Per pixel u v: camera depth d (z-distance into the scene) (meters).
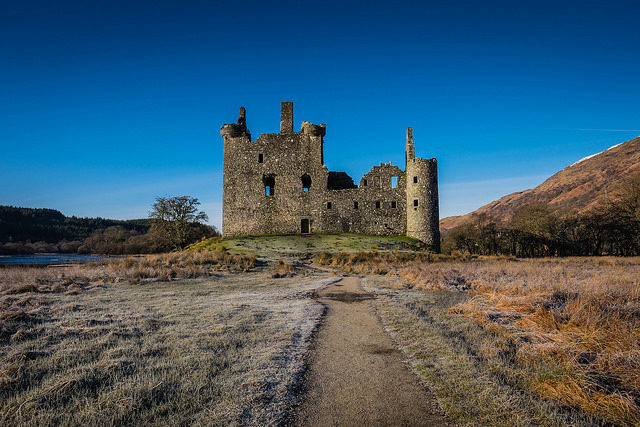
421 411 5.77
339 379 7.04
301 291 18.48
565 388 6.32
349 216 56.56
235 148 58.91
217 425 5.25
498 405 5.83
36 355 7.80
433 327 10.59
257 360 7.92
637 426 5.26
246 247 43.38
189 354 8.12
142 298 15.75
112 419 5.27
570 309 11.37
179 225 60.91
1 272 26.83
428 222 53.62
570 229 62.31
